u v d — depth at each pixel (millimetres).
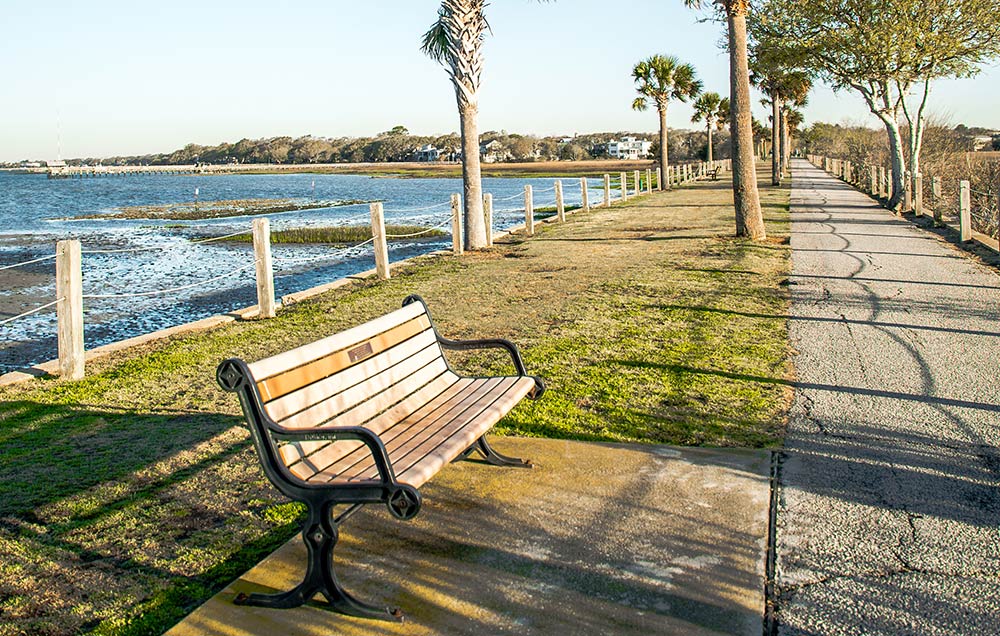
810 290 11047
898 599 3434
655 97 44906
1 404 6664
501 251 16891
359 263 19297
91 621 3475
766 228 19594
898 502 4391
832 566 3723
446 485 4730
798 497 4473
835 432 5508
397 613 3367
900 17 23719
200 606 3527
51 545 4188
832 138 88875
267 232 10172
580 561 3820
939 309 9633
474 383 5199
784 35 26062
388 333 4684
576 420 5863
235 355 8266
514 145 188500
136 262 20219
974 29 23469
